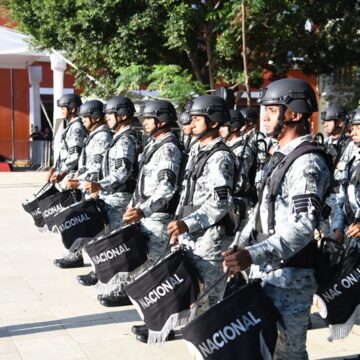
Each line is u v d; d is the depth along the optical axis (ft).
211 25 40.11
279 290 10.28
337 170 17.15
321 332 16.85
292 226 9.58
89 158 21.25
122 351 15.40
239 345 9.52
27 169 71.31
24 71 85.05
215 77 42.93
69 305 19.10
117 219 19.45
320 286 11.12
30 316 18.03
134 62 41.39
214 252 13.47
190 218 12.85
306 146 9.98
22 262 24.72
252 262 9.61
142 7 40.22
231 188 13.08
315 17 42.09
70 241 19.30
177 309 12.80
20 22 47.29
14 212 38.22
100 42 41.93
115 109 18.99
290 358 10.41
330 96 47.93
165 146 15.60
